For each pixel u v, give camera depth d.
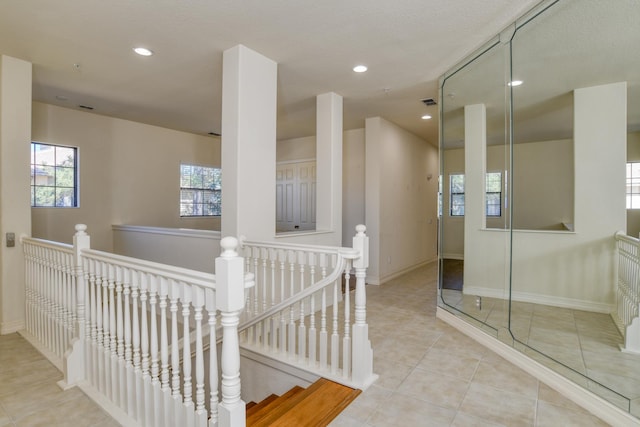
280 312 2.68
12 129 3.18
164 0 2.32
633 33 2.18
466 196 3.46
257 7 2.40
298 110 4.85
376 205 5.27
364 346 2.23
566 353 2.38
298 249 2.58
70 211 4.88
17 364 2.58
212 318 1.45
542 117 2.83
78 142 4.95
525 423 1.85
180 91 4.13
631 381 2.04
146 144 5.77
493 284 3.18
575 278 2.58
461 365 2.53
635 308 2.10
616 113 2.33
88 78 3.72
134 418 1.90
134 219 5.60
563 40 2.57
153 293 1.73
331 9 2.42
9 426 1.89
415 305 4.14
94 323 2.23
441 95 3.70
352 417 1.91
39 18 2.54
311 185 6.57
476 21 2.57
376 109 4.84
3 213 3.13
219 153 7.04
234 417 1.32
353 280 5.51
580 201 2.63
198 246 3.94
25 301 3.18
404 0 2.32
